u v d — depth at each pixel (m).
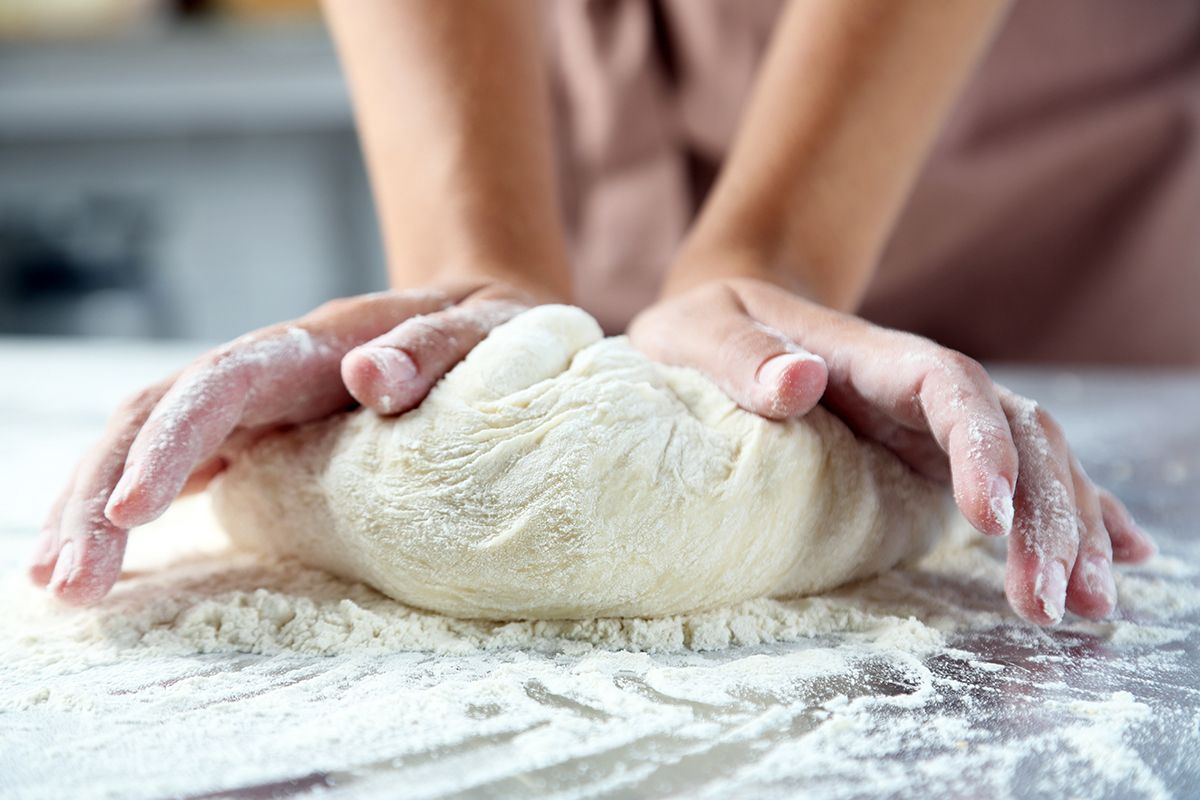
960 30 1.08
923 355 0.75
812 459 0.80
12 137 2.97
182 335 3.12
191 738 0.59
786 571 0.80
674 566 0.74
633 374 0.81
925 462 0.87
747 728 0.60
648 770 0.55
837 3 1.09
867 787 0.54
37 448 1.40
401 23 1.08
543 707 0.63
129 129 2.96
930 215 1.82
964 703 0.64
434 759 0.57
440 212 1.02
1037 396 1.65
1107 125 1.76
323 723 0.61
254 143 2.97
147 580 0.85
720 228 1.05
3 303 3.09
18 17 2.97
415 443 0.78
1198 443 1.36
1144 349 1.87
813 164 1.05
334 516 0.80
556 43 1.87
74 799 0.53
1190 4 1.74
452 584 0.75
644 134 1.84
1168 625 0.78
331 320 0.85
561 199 1.94
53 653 0.72
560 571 0.73
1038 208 1.81
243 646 0.73
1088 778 0.55
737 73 1.79
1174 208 1.77
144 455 0.73
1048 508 0.71
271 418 0.83
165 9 3.02
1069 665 0.70
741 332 0.84
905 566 0.91
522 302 0.92
